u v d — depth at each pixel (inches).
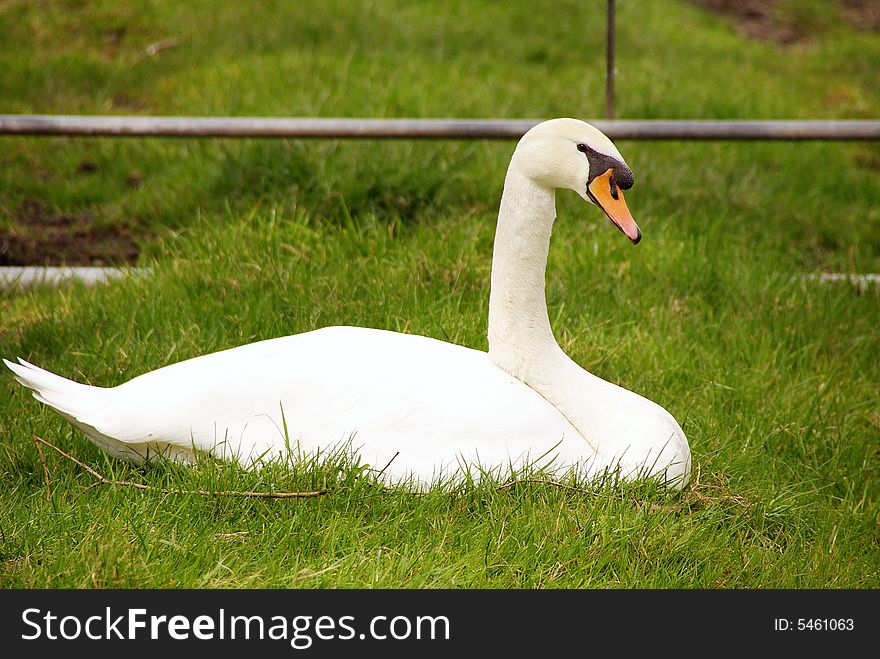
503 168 518.6
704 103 693.9
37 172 553.0
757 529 292.7
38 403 322.0
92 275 417.7
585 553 261.1
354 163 487.5
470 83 670.5
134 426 269.0
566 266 428.5
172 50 702.5
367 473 269.0
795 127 437.7
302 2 780.0
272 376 273.3
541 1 882.1
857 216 572.4
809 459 335.3
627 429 284.8
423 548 259.0
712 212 523.2
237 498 265.9
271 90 623.8
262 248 416.8
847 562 284.7
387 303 381.4
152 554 249.1
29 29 709.3
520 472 271.0
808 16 1117.7
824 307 425.1
